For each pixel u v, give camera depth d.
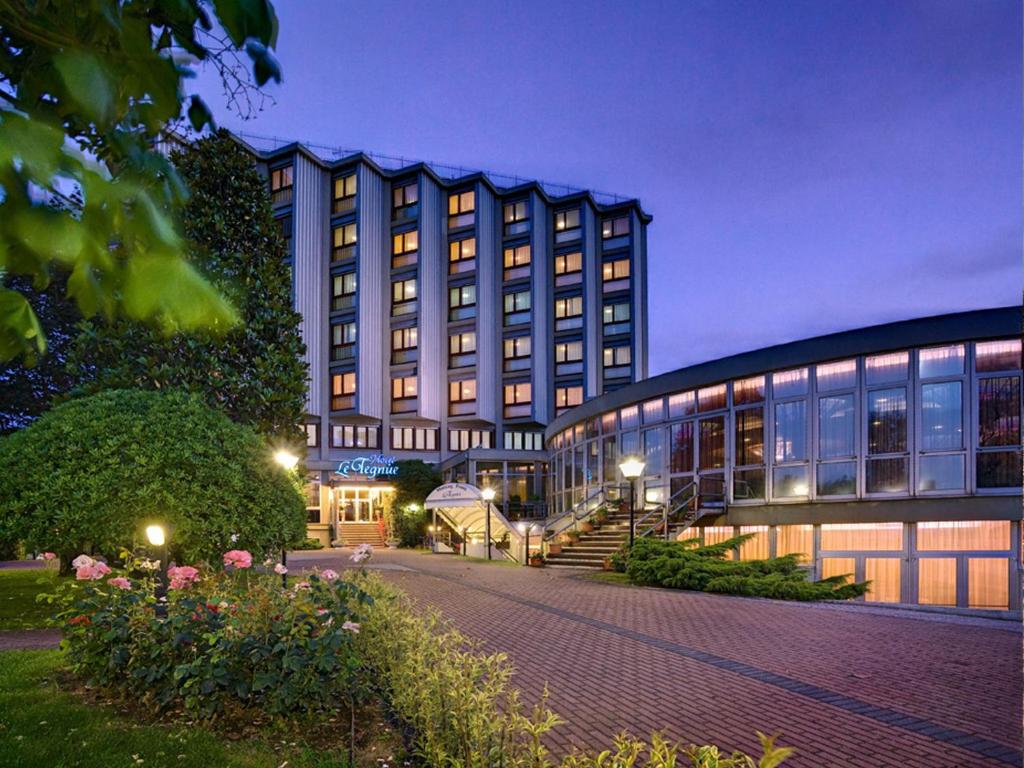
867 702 6.72
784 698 6.88
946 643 9.55
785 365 19.78
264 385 15.77
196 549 11.06
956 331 16.86
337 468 45.88
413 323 49.81
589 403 28.20
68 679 7.08
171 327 1.16
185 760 4.95
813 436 19.17
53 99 1.25
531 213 52.53
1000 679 7.55
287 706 5.60
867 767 5.14
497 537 29.69
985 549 16.34
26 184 0.90
